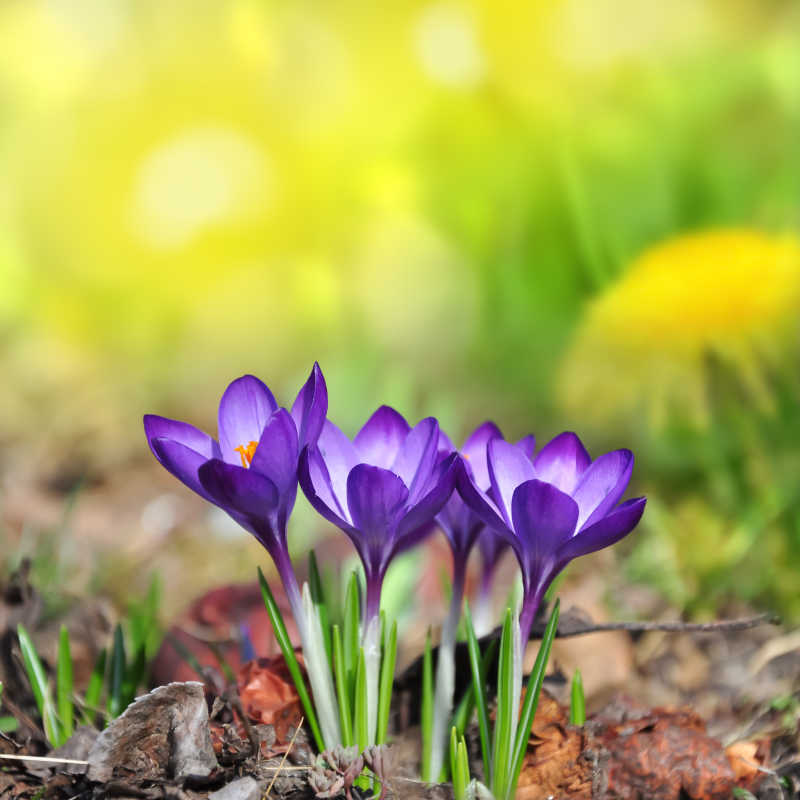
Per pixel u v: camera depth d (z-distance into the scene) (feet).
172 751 3.27
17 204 7.70
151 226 7.53
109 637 3.67
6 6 7.66
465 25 7.02
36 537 4.42
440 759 3.28
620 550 4.27
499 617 3.83
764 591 3.95
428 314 6.48
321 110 7.25
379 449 3.24
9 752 3.34
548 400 5.77
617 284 5.27
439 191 6.79
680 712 3.38
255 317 7.15
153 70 7.48
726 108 6.12
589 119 6.42
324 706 3.26
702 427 4.66
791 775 3.37
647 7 6.86
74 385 7.04
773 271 4.83
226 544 4.64
